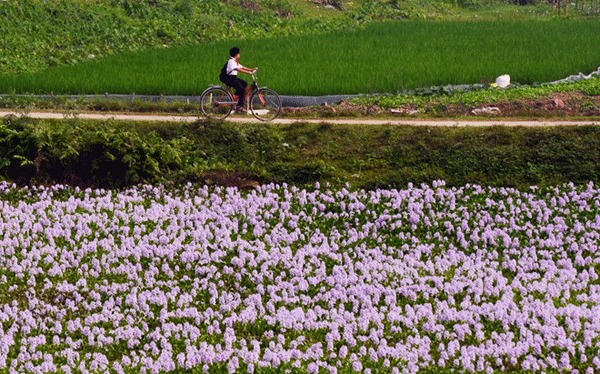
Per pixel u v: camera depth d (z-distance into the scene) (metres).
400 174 33.06
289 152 34.75
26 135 33.84
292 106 39.94
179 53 49.06
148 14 61.69
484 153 33.78
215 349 22.41
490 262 27.53
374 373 21.22
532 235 29.12
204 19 62.44
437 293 25.20
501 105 38.78
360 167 33.84
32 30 55.44
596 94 39.91
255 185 32.88
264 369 21.28
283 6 70.00
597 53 48.22
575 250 28.05
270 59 47.19
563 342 22.16
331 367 20.95
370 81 41.09
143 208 30.70
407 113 38.25
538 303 23.88
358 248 27.75
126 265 26.83
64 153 33.38
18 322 23.58
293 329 23.34
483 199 31.62
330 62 46.12
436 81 41.78
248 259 27.28
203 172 33.38
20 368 21.19
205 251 27.23
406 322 23.28
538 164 33.31
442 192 31.75
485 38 54.09
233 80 36.12
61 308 24.81
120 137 33.94
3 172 33.62
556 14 77.56
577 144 33.84
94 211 30.50
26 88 41.34
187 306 24.62
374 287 25.27
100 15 59.22
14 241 27.83
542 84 42.09
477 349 21.84
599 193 31.50
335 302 24.84
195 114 38.16
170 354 21.72
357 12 72.31
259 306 24.47
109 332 23.20
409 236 29.02
